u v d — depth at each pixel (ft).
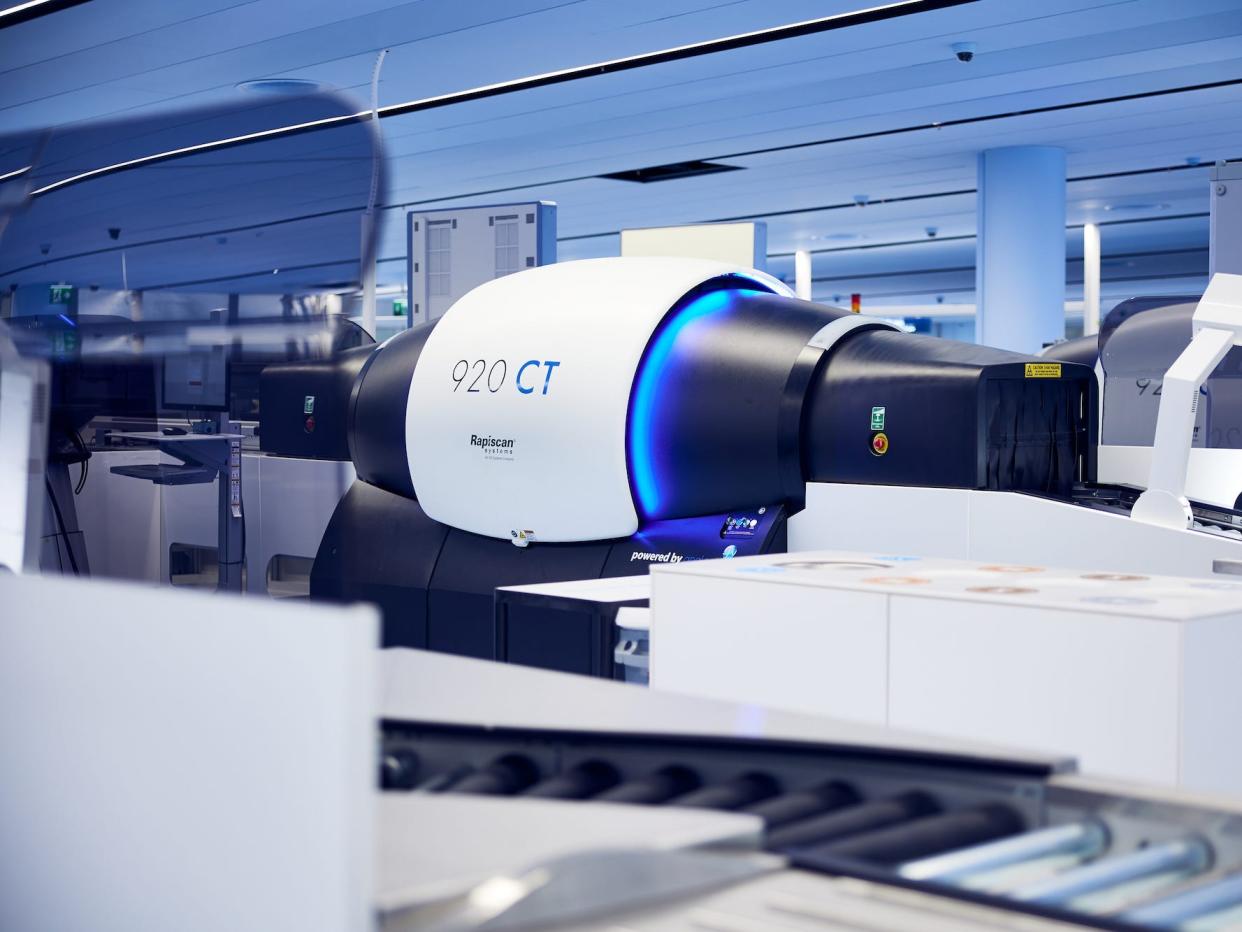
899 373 11.39
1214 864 2.99
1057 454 11.78
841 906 2.64
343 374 14.79
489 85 29.32
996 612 5.94
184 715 2.33
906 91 30.07
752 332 12.41
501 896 2.40
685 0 23.12
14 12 24.06
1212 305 10.66
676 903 2.62
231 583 9.71
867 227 51.80
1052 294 36.83
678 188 43.21
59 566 7.91
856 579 6.71
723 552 12.09
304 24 24.56
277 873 2.18
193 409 8.79
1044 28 25.11
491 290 14.28
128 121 8.47
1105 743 5.62
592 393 12.60
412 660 4.62
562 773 3.46
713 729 3.63
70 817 2.54
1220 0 23.41
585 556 13.14
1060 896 2.78
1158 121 33.35
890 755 3.45
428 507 14.14
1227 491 14.37
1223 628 5.60
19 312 8.31
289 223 8.46
